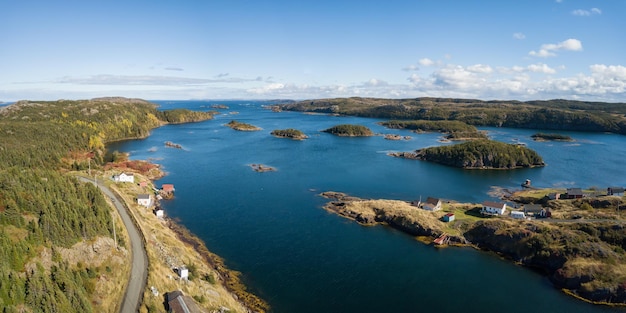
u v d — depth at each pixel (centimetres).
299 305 8188
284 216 13525
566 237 10462
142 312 6419
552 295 8900
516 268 10162
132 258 8194
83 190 9612
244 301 8244
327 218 13438
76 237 7575
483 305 8406
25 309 5438
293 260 10225
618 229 10531
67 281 6250
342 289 8869
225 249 10756
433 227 12100
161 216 12656
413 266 10100
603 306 8494
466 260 10556
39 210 7625
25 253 6406
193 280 8244
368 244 11394
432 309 8200
